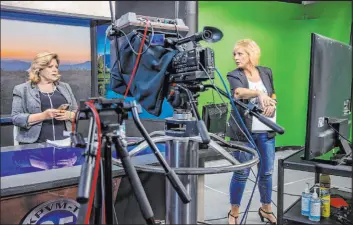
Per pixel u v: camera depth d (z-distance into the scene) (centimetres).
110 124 109
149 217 107
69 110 221
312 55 151
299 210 183
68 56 247
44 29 248
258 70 215
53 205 131
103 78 244
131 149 147
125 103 112
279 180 170
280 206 172
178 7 159
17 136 214
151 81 130
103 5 233
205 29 124
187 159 130
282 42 309
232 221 199
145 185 164
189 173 115
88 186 94
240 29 279
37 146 176
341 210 180
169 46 131
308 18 321
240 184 207
